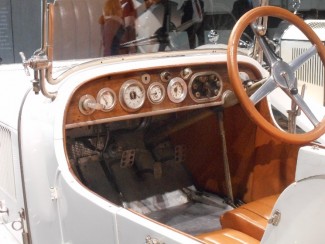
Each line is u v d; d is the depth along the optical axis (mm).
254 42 2275
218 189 2537
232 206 2439
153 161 2592
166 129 2477
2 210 2248
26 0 4348
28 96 2002
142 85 2021
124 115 2002
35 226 1953
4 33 4504
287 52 3914
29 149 1911
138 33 2299
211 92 2193
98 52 2230
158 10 2307
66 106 1830
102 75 1899
